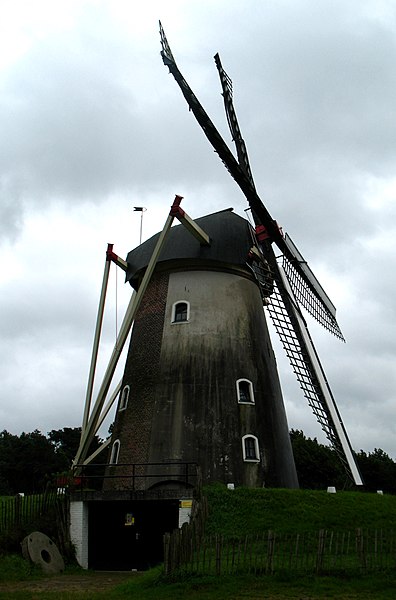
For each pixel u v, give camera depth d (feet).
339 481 175.63
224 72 103.35
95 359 88.12
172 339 89.15
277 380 95.71
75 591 48.98
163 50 79.25
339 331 114.93
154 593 43.96
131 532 73.92
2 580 54.39
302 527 62.34
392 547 53.52
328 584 44.11
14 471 210.59
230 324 90.68
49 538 64.54
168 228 83.35
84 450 82.74
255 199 89.15
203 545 55.52
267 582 44.83
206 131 81.82
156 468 80.33
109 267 93.61
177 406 83.92
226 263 93.15
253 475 81.30
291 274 96.22
